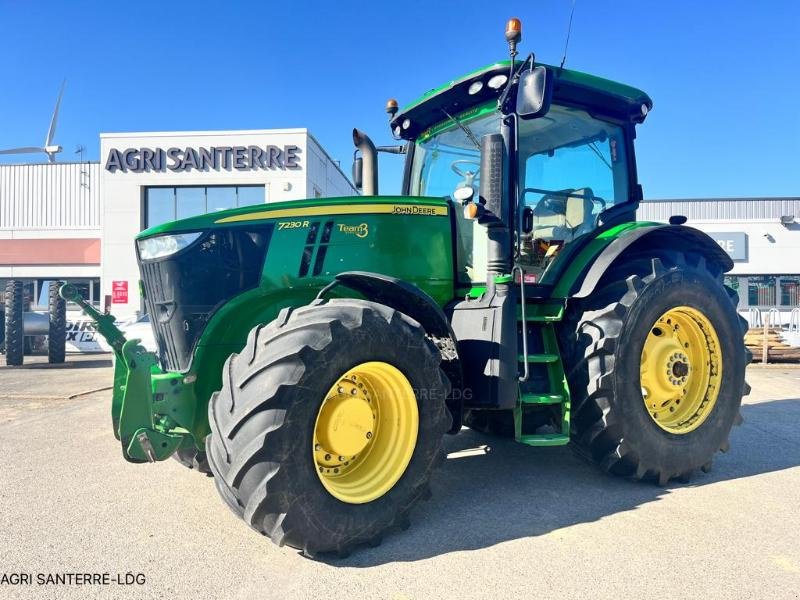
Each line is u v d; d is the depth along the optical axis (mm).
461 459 4305
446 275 3736
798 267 20516
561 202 4074
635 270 3750
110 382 9375
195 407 3145
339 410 2732
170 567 2594
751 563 2611
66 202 28703
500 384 3219
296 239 3379
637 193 4371
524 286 3594
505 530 2984
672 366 3791
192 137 17031
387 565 2602
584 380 3520
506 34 3312
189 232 3244
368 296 3367
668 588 2395
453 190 4203
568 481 3787
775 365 11375
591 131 4215
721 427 3869
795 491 3586
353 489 2777
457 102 4066
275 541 2531
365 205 3553
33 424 5824
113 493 3607
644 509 3277
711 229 20922
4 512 3291
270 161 16938
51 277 24219
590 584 2424
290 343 2588
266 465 2480
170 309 3252
